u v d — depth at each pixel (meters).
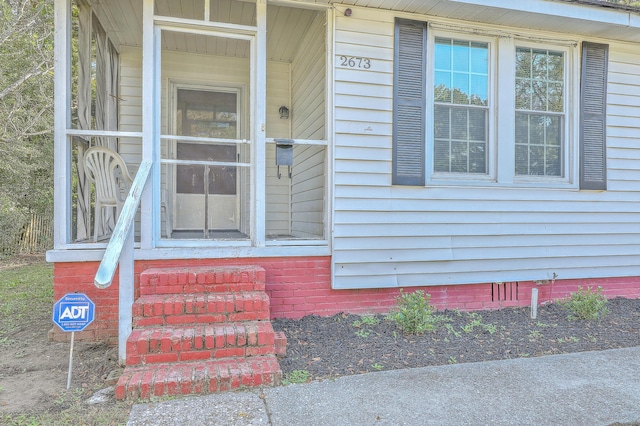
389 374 3.04
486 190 4.78
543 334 4.03
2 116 9.82
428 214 4.61
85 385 2.88
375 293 4.54
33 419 2.39
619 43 5.20
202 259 4.00
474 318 4.51
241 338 2.99
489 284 4.91
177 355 2.89
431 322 4.12
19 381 2.95
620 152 5.25
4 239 10.29
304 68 5.80
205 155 5.73
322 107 4.81
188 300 3.17
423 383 2.90
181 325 3.12
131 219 3.04
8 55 9.65
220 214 5.71
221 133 5.86
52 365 3.25
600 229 5.20
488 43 4.82
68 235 3.81
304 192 5.74
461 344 3.73
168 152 5.62
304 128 5.77
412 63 4.52
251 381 2.77
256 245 4.16
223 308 3.20
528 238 4.94
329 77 4.32
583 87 5.05
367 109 4.40
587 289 5.02
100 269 2.58
